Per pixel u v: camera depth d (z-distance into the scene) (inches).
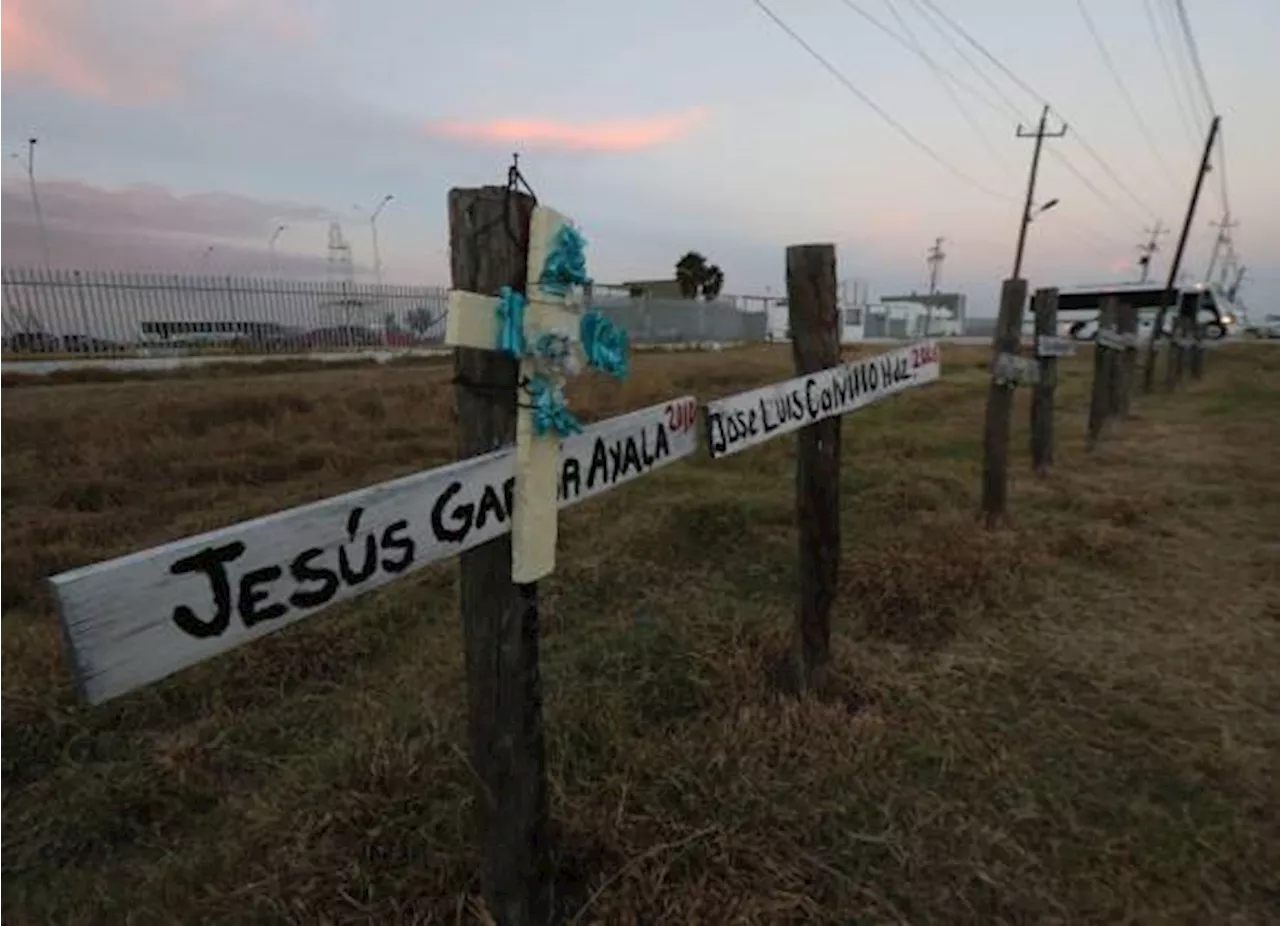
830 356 108.0
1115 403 372.5
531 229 56.4
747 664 112.8
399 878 75.0
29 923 76.7
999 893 75.7
